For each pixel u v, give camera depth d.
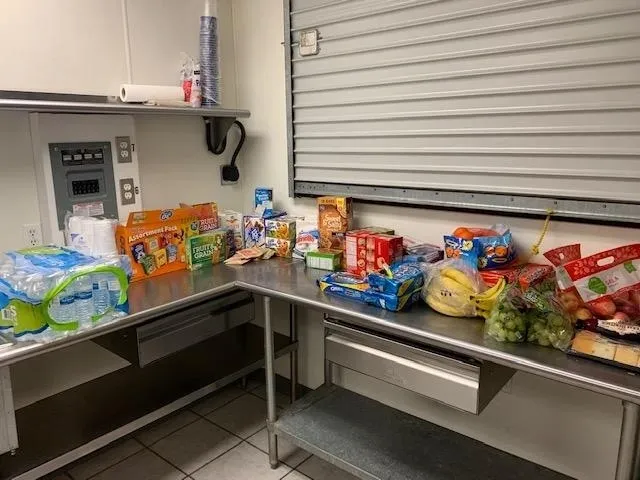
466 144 1.93
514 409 1.99
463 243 1.76
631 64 1.55
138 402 2.12
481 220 1.97
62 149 2.02
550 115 1.72
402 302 1.68
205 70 2.33
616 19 1.56
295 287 1.96
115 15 2.15
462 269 1.68
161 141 2.44
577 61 1.64
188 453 2.31
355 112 2.23
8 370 1.46
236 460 2.26
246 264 2.33
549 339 1.41
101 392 2.21
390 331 1.61
